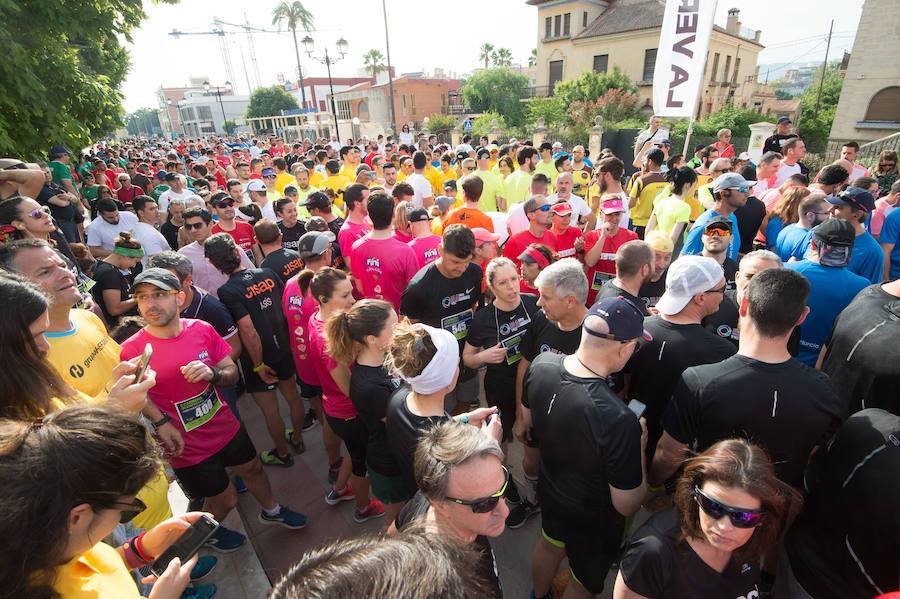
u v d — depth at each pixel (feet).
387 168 27.43
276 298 11.94
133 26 24.89
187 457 8.43
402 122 164.96
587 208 18.13
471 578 2.94
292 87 254.68
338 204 25.93
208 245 10.85
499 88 117.08
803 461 6.10
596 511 6.49
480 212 15.37
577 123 70.03
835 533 5.39
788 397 5.83
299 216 22.71
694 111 20.47
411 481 6.82
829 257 8.90
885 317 6.77
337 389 9.39
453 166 35.99
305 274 10.87
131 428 3.63
